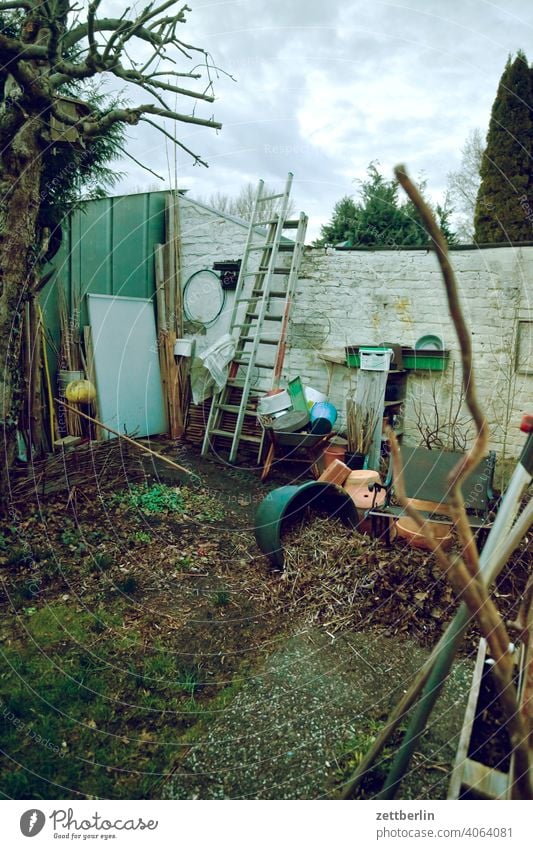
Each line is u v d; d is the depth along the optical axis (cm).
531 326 507
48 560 345
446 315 539
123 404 631
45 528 381
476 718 167
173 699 237
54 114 354
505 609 279
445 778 189
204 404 652
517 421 514
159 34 339
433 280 544
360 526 373
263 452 584
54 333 591
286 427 516
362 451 509
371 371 511
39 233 463
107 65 332
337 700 233
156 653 268
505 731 163
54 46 323
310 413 539
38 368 516
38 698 235
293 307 614
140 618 296
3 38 309
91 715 227
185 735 217
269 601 312
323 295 600
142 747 212
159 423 678
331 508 383
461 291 533
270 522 338
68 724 222
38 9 331
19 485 425
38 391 516
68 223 589
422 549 327
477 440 89
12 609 299
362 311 583
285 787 191
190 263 682
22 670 252
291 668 255
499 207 587
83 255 616
